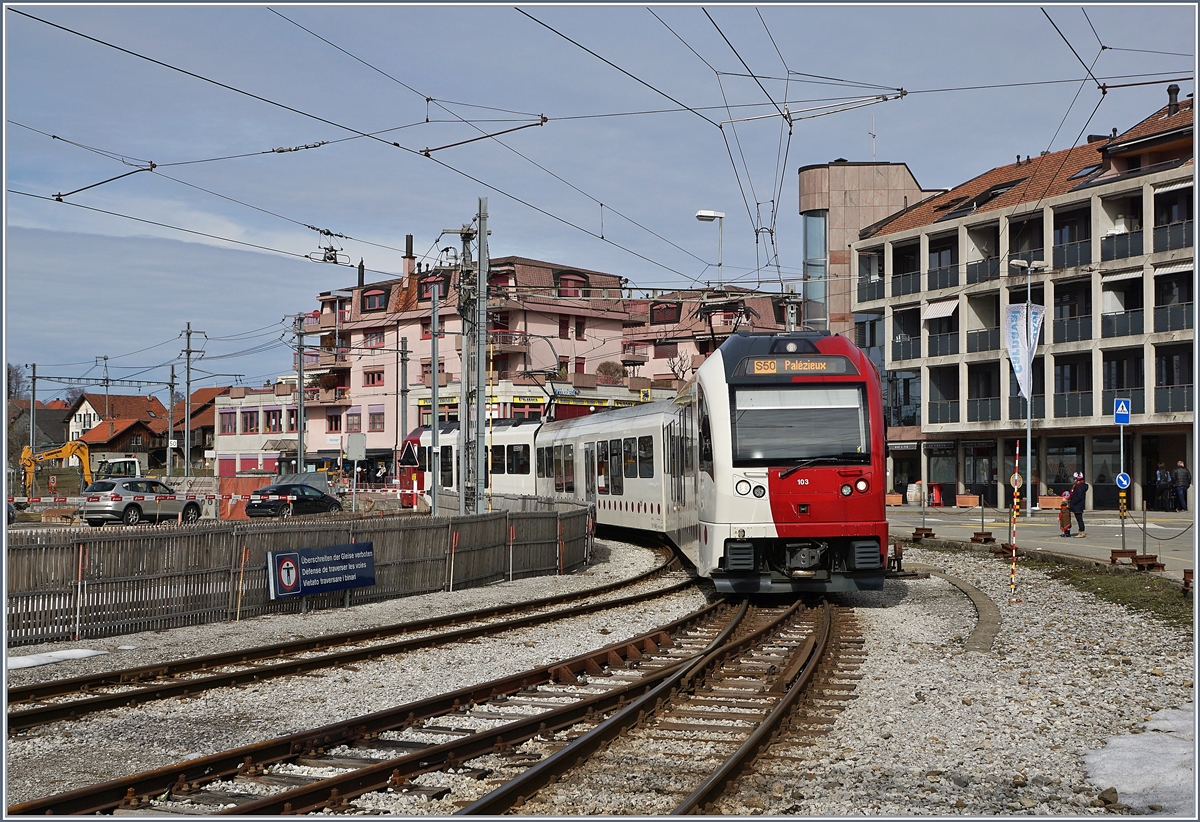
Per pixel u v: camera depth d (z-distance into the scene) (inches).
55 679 472.4
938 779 296.8
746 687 422.0
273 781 296.5
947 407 2087.8
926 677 446.6
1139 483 1780.3
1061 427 1867.6
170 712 398.6
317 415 3245.6
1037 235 1945.1
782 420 657.6
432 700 377.4
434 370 1360.7
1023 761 315.6
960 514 1808.6
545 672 439.5
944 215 2177.7
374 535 758.5
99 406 4795.8
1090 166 1962.4
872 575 656.4
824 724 360.5
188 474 2655.0
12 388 3356.3
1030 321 1594.5
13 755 338.0
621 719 343.0
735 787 283.3
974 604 689.0
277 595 677.3
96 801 270.2
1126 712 378.6
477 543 872.3
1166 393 1718.8
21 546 547.2
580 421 1381.6
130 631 599.5
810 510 644.7
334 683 453.1
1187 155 1742.1
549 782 287.0
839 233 2470.5
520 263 2783.0
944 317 2114.9
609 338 2999.5
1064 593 750.5
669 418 968.3
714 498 657.0
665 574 936.3
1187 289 1701.5
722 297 1286.9
